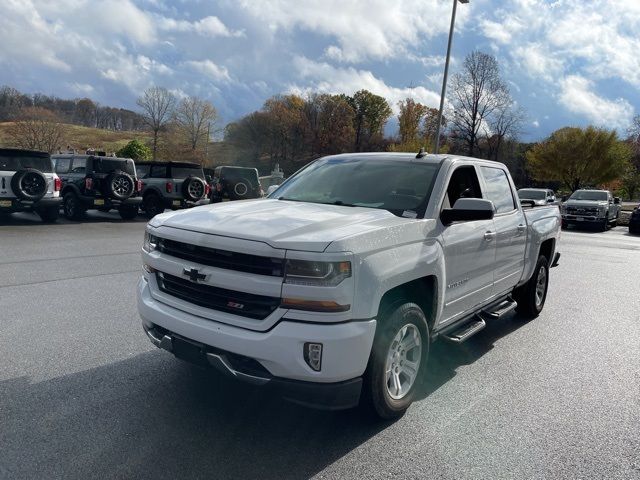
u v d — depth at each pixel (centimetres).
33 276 730
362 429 335
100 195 1504
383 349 319
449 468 296
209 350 309
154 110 6475
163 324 332
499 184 523
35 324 517
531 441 331
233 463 289
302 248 284
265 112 9525
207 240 310
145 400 361
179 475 275
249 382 298
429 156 447
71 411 341
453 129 4944
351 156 491
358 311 292
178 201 1703
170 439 311
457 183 441
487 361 480
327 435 326
